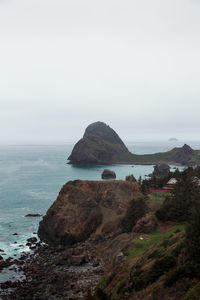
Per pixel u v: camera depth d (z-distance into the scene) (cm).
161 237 6219
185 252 3247
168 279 2788
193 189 8012
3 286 5594
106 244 7850
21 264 6844
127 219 8400
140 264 4162
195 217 3344
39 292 5319
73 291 5241
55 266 6669
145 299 2820
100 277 5666
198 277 2636
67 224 8875
